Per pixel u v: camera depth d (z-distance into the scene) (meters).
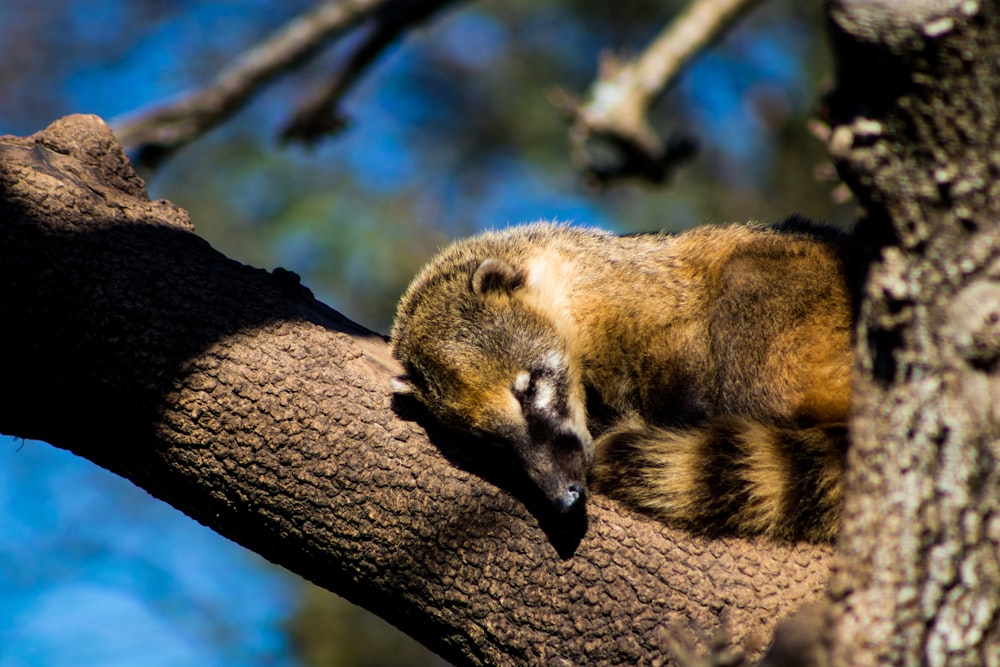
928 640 4.80
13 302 6.40
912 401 4.88
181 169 21.39
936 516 4.82
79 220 6.78
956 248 4.70
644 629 6.41
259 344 6.73
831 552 6.92
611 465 7.44
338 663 18.77
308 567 6.69
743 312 8.83
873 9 4.44
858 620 4.99
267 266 20.56
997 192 4.61
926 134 4.62
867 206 4.91
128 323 6.55
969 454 4.74
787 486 7.07
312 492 6.54
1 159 6.82
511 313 9.37
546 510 6.66
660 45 15.23
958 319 4.70
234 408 6.55
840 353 8.27
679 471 7.16
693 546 6.77
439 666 19.16
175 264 6.87
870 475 5.07
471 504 6.66
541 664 6.40
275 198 21.41
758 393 8.60
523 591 6.49
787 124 22.80
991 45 4.43
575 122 15.57
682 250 9.86
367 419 6.73
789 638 5.32
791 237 9.39
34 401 6.56
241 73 14.16
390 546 6.56
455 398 9.02
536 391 9.11
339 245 20.89
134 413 6.54
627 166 15.42
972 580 4.74
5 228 6.52
